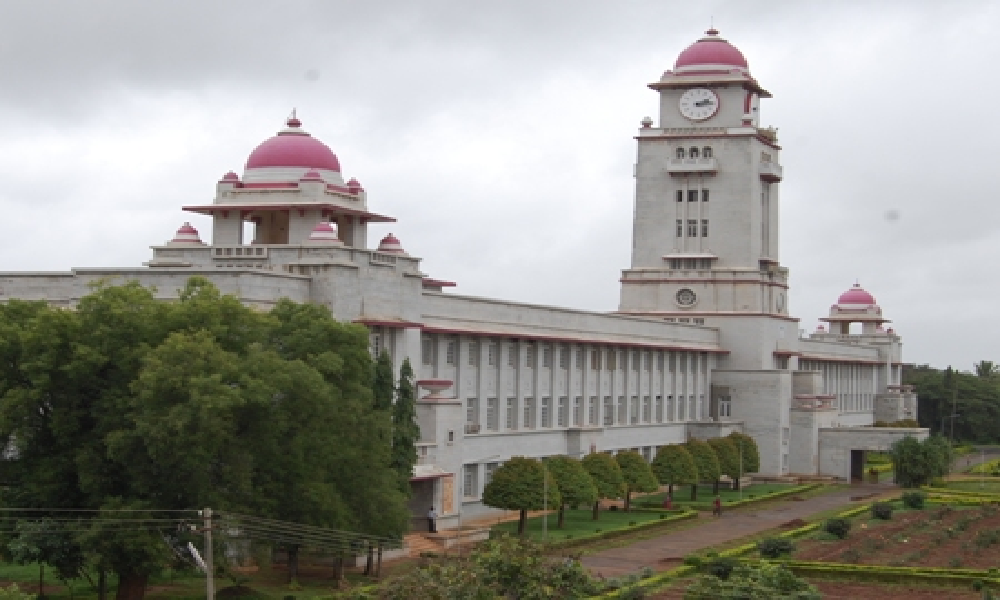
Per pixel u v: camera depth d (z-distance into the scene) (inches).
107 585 3186.5
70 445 2920.8
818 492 6023.6
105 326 2923.2
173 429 2780.5
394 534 3334.2
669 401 6441.9
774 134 7027.6
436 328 4411.9
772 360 6860.2
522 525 4205.2
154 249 4178.2
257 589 3191.4
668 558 3897.6
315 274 3882.9
